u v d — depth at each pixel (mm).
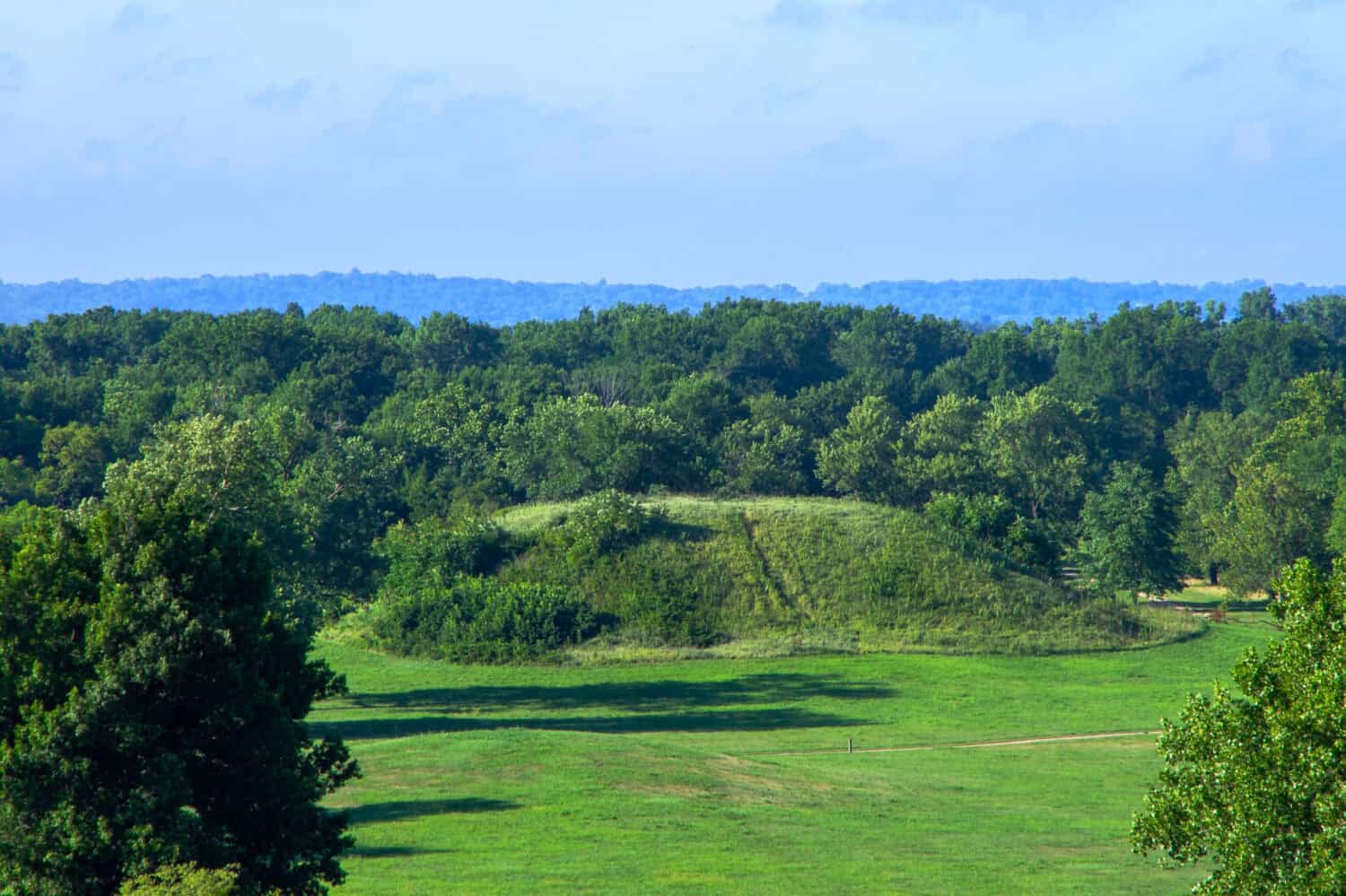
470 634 114188
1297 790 33031
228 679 39594
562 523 129625
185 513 42375
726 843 56062
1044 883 51344
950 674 107062
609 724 90312
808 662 110562
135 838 36281
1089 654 115688
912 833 59906
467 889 48062
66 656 39500
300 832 40969
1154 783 74188
